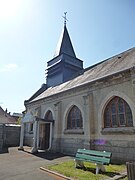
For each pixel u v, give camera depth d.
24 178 6.16
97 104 10.93
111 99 10.32
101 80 10.73
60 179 5.90
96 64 16.31
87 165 7.55
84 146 10.91
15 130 19.39
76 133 12.02
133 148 8.49
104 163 6.21
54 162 8.91
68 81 16.92
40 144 15.82
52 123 14.50
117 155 9.15
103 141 10.05
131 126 9.00
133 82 8.73
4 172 7.00
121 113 9.67
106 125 10.34
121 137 9.16
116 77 9.84
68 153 12.36
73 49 22.52
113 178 5.61
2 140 17.47
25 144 18.86
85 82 12.10
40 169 7.40
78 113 12.66
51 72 20.95
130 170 4.79
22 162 9.01
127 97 9.18
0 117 33.28
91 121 10.88
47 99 16.19
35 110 17.12
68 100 13.54
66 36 22.55
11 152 12.80
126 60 11.20
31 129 18.95
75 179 5.66
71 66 19.89
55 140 13.69
